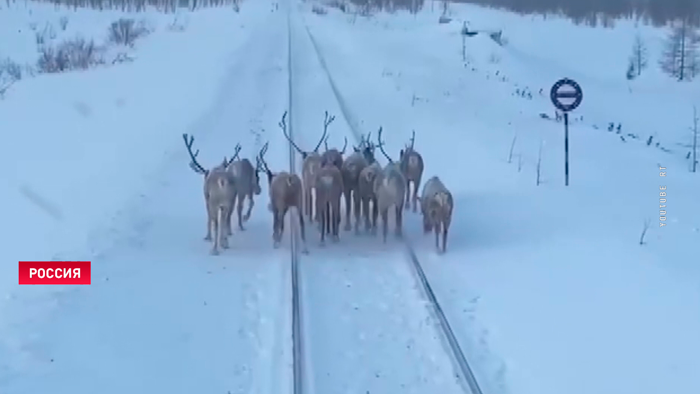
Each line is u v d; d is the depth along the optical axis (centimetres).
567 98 1952
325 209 1502
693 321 1149
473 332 1123
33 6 6456
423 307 1198
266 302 1227
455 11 8362
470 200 1812
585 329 1128
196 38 5456
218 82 3488
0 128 2520
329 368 1016
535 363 1032
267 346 1080
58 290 1242
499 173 2061
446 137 2481
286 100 3030
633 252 1442
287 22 6556
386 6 8412
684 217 1705
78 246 1438
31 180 1894
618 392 958
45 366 1012
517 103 3634
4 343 1066
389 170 1510
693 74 5762
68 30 5688
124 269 1342
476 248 1482
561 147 2506
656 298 1233
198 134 2450
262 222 1642
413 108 2961
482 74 4512
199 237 1532
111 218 1609
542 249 1467
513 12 8588
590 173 2131
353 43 5234
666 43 6438
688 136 3472
